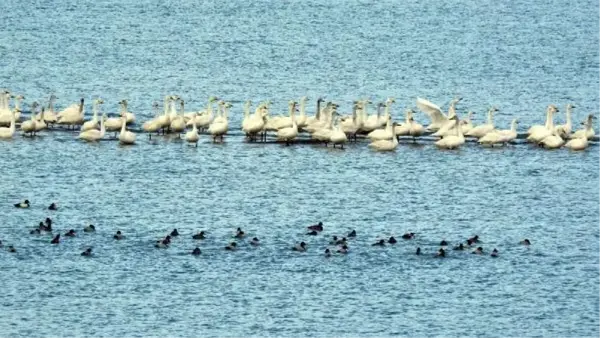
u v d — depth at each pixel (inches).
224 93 6072.8
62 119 4817.9
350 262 3437.5
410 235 3627.0
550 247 3607.3
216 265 3403.1
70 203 3924.7
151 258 3442.4
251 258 3452.3
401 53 7519.7
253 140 4717.0
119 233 3590.1
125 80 6382.9
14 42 7603.4
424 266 3427.7
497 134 4697.3
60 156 4436.5
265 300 3223.4
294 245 3543.3
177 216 3823.8
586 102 5979.3
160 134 4773.6
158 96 5954.7
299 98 5989.2
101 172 4264.3
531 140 4739.2
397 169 4365.2
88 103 5728.3
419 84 6471.5
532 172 4379.9
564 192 4165.8
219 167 4347.9
